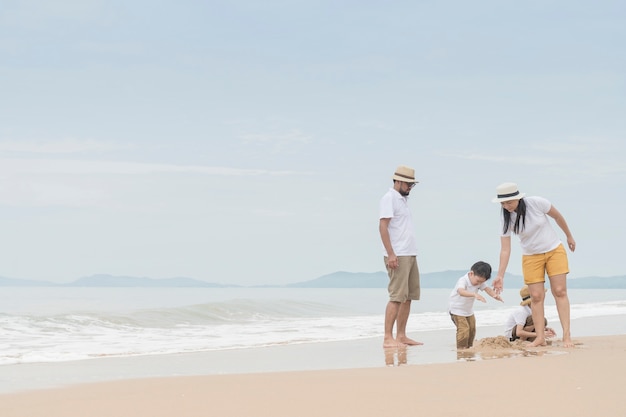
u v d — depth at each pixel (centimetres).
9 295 3625
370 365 552
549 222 668
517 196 662
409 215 779
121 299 2862
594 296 3856
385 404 344
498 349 650
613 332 911
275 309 1415
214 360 613
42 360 616
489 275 713
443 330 995
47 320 981
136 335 898
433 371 464
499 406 330
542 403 334
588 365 468
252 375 463
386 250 761
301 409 337
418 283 782
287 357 634
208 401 362
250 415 326
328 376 452
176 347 748
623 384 384
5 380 470
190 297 3544
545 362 490
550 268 660
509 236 681
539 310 668
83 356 649
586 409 319
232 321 1171
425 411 324
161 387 410
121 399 371
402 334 775
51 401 368
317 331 981
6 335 837
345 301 2180
